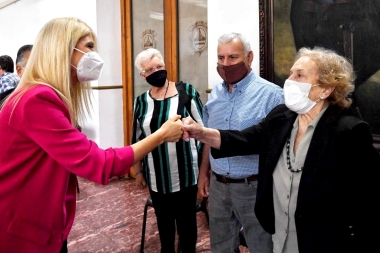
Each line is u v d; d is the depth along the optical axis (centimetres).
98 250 294
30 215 130
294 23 273
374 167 122
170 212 239
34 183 129
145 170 242
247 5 303
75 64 136
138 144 139
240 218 189
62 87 130
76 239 313
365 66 242
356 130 123
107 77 476
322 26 260
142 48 461
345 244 128
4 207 128
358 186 124
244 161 182
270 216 149
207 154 214
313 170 128
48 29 133
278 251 144
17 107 124
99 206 390
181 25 411
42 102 122
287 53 279
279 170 142
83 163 124
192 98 235
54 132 122
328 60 133
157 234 321
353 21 245
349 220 127
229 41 183
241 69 184
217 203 196
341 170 125
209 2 330
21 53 223
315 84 133
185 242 242
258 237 185
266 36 287
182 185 233
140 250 283
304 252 131
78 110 149
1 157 126
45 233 134
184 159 232
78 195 426
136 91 477
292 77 137
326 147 127
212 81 336
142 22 455
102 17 462
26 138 125
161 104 229
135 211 374
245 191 184
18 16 665
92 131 484
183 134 157
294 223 135
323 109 135
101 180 127
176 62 418
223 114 192
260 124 169
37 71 131
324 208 127
